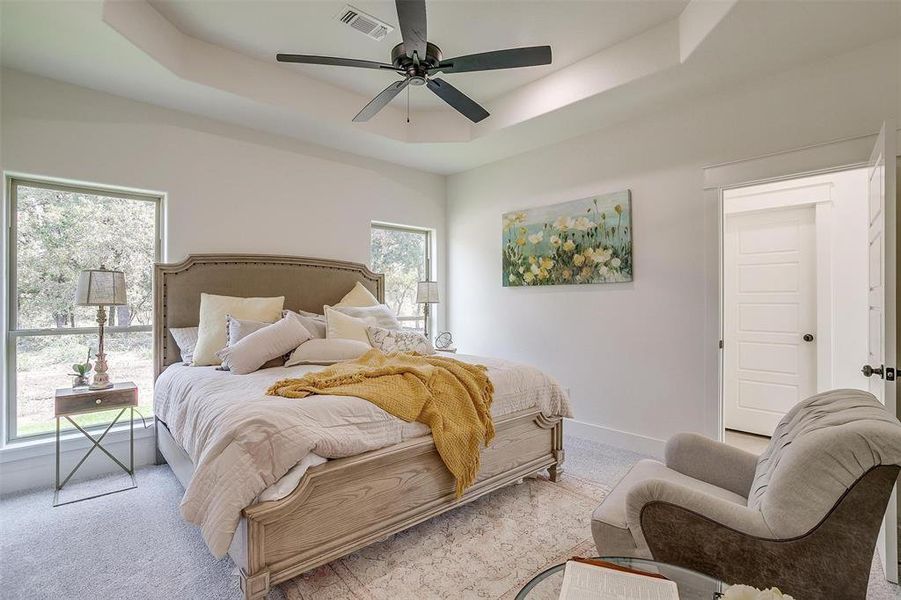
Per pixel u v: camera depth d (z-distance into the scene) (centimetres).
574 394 392
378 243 478
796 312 390
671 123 331
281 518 162
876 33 238
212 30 282
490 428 230
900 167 233
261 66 321
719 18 227
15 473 271
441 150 429
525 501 258
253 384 229
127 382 302
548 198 414
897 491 184
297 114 343
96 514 241
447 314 521
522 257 433
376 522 191
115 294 279
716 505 132
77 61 266
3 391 276
